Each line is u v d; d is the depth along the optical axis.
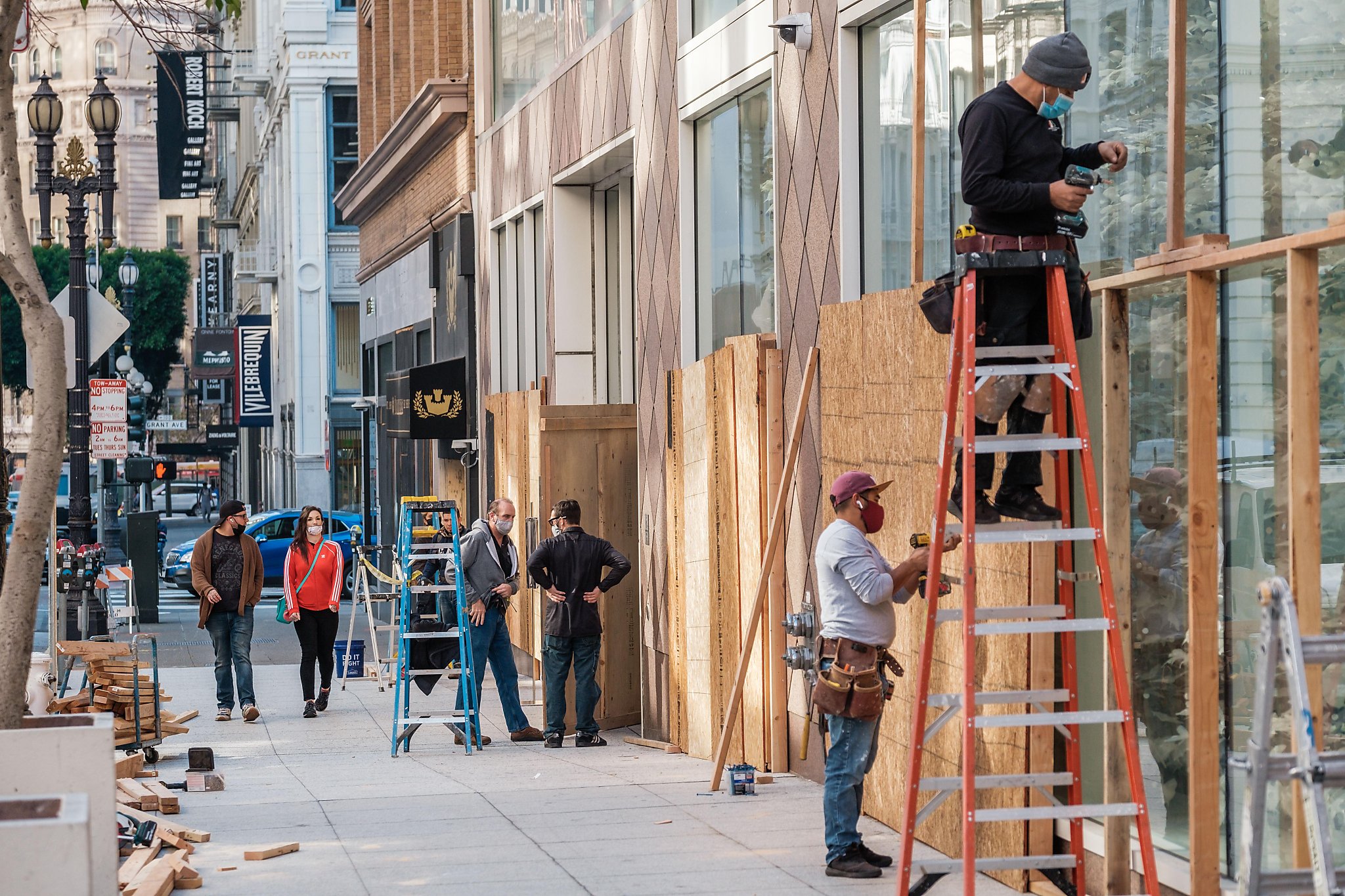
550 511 23.19
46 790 10.09
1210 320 10.06
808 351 16.58
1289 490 9.19
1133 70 11.33
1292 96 9.73
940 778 9.85
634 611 23.75
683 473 20.05
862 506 11.62
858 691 11.70
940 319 9.95
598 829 14.29
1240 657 10.02
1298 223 9.66
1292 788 9.36
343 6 77.38
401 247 43.47
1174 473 10.80
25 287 11.56
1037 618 11.12
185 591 54.75
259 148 99.19
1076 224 9.47
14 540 11.32
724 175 19.67
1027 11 12.55
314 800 16.42
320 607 24.58
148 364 137.00
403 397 39.41
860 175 15.55
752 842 13.44
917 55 13.29
